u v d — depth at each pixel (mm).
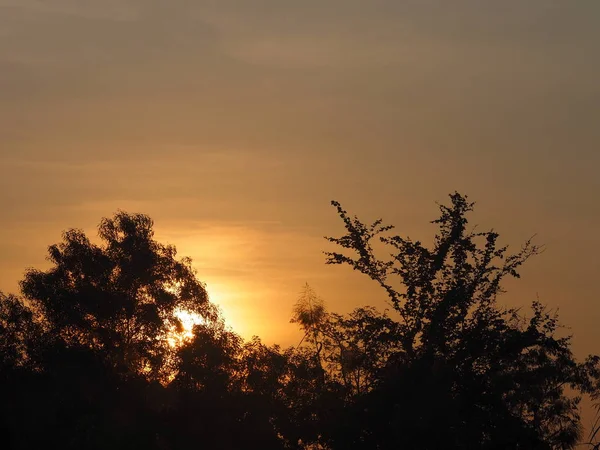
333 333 57375
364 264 54688
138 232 98250
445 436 50625
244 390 75188
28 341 89562
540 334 52500
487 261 54031
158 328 91750
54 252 95812
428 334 53000
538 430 56219
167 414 74062
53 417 76750
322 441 57156
